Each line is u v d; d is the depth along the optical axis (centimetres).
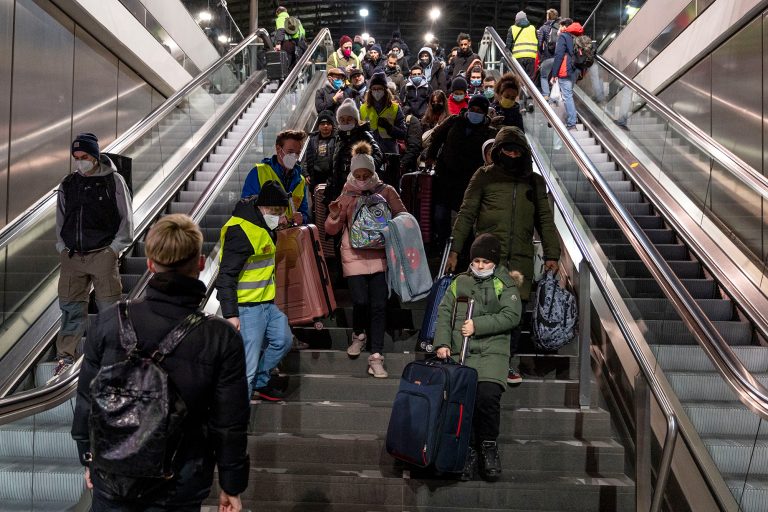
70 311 496
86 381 242
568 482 393
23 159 715
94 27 881
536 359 489
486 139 593
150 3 1080
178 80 1206
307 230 492
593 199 677
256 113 1199
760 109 706
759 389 330
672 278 430
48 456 392
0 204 666
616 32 1248
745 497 368
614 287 527
